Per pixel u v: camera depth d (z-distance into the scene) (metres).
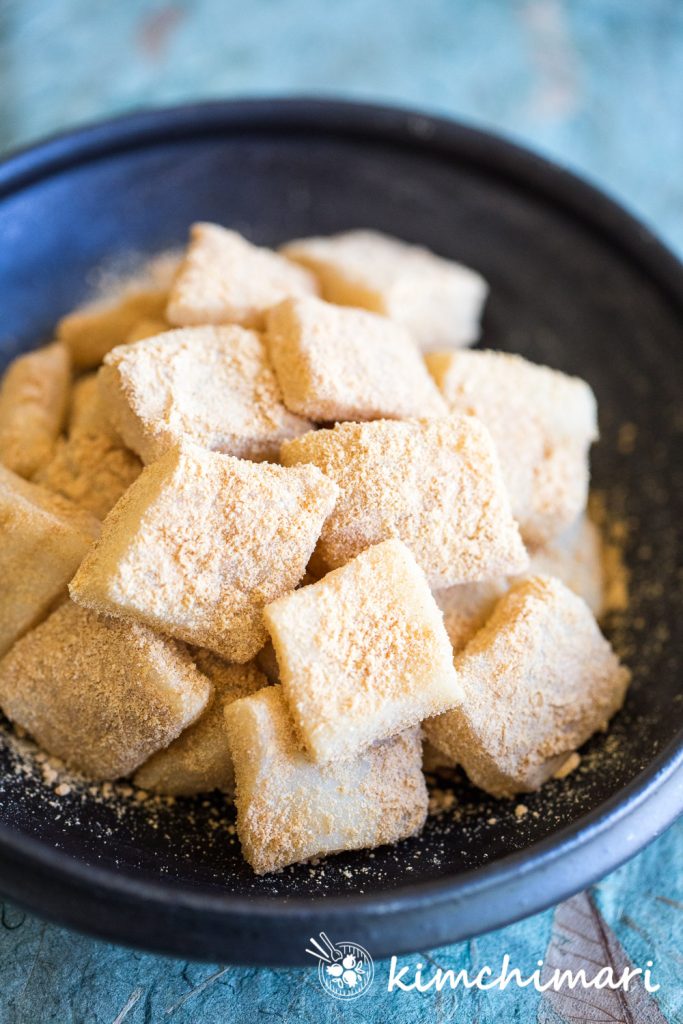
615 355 0.31
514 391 0.28
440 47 0.39
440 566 0.24
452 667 0.23
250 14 0.39
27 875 0.21
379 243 0.32
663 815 0.23
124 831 0.24
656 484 0.29
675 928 0.25
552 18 0.40
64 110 0.36
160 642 0.24
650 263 0.30
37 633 0.25
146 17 0.38
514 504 0.27
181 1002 0.23
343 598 0.23
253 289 0.28
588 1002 0.24
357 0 0.39
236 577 0.23
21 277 0.30
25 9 0.38
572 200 0.31
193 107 0.31
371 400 0.25
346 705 0.23
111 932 0.21
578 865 0.22
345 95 0.38
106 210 0.31
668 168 0.37
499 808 0.25
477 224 0.32
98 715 0.24
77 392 0.29
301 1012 0.23
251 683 0.24
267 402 0.25
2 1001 0.23
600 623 0.28
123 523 0.23
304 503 0.24
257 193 0.32
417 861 0.24
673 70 0.39
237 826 0.23
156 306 0.29
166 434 0.24
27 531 0.24
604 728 0.26
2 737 0.25
